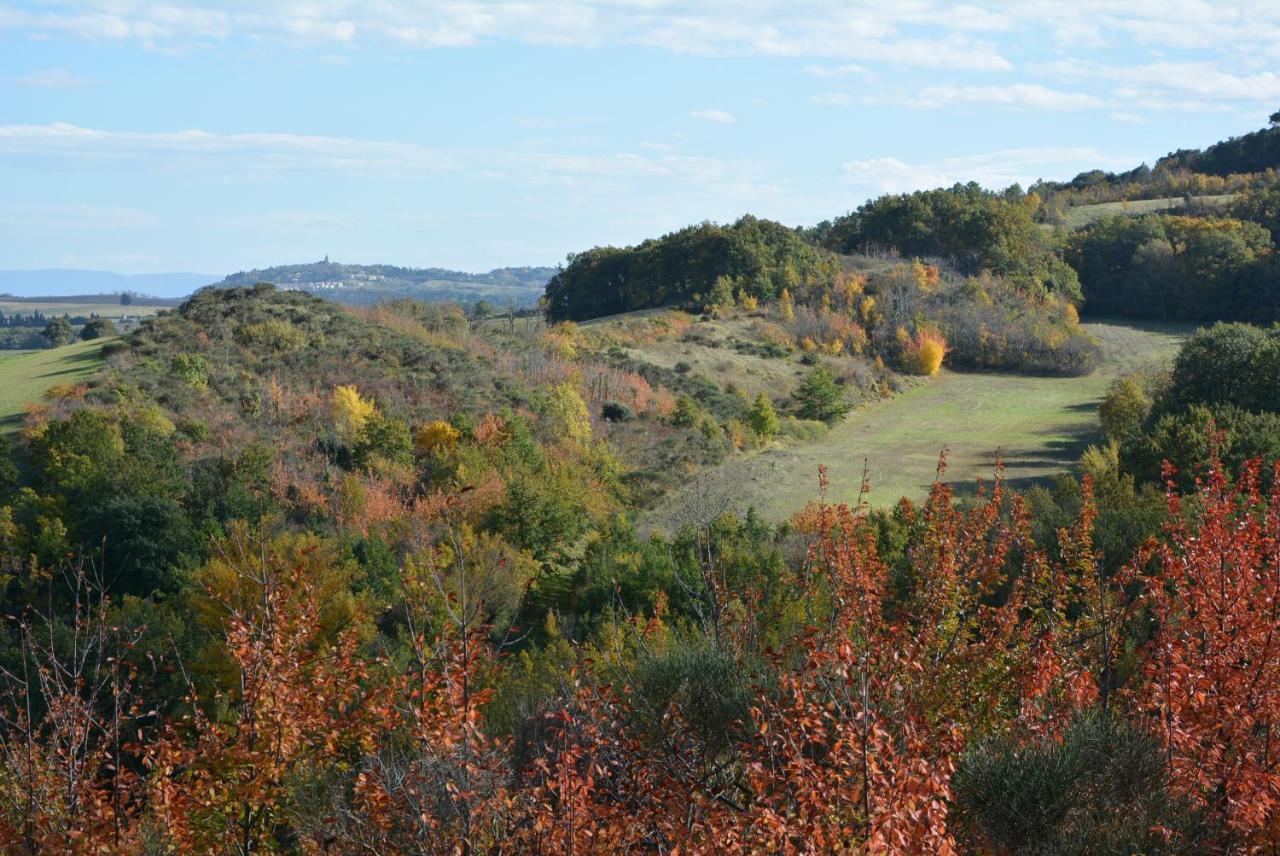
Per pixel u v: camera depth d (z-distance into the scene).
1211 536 9.70
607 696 8.45
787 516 48.53
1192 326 100.88
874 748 6.58
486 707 10.91
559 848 7.42
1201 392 51.75
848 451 63.06
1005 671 10.36
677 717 8.40
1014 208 115.50
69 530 35.91
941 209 117.88
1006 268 107.69
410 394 58.38
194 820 9.27
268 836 9.73
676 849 7.04
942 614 10.70
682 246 106.88
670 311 98.00
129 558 34.28
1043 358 87.12
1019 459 59.12
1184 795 8.19
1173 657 9.26
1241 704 8.84
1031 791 7.61
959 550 11.67
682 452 57.84
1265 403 48.38
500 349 71.50
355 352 64.25
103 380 55.53
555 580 36.66
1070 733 8.52
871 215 124.12
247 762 9.12
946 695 10.05
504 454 47.38
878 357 86.69
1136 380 64.94
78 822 8.59
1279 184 124.56
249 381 58.34
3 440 44.47
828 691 7.40
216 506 39.78
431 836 7.38
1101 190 159.25
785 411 71.75
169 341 63.50
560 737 8.36
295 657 10.05
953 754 7.95
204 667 20.64
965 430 68.25
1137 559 11.59
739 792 8.34
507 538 39.53
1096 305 110.50
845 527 11.34
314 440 49.62
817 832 6.47
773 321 94.38
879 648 8.72
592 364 73.44
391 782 8.05
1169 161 169.75
